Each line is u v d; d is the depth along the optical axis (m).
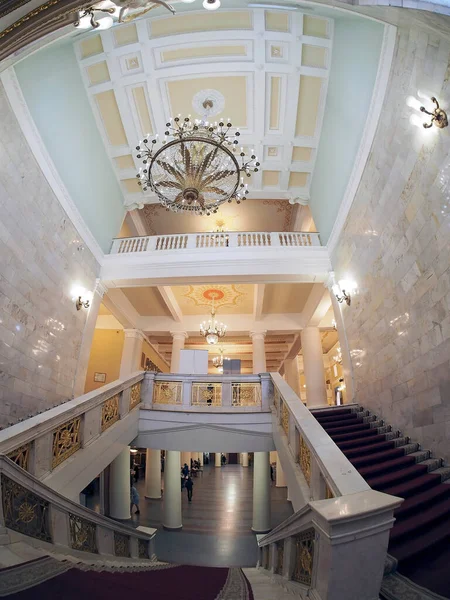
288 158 9.20
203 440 6.36
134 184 9.84
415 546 2.62
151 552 5.20
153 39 7.09
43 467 3.68
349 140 7.32
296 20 6.77
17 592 1.67
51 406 6.62
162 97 8.00
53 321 6.75
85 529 3.30
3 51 2.58
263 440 6.19
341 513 1.75
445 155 4.34
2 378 5.18
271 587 2.76
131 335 12.97
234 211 11.48
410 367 5.31
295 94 7.88
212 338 11.48
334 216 8.40
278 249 9.11
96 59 7.34
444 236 4.44
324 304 10.93
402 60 5.06
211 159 5.73
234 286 11.75
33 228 6.08
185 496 11.78
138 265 9.06
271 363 19.47
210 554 6.52
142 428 6.54
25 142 5.83
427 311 4.86
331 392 18.31
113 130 8.62
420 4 2.80
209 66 7.52
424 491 3.75
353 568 1.76
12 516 2.48
